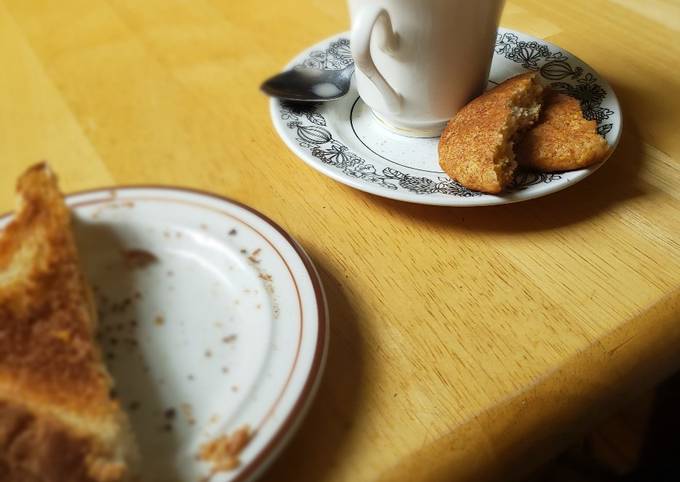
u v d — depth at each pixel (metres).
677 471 0.38
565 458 0.40
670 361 0.23
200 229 0.25
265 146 0.31
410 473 0.20
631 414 0.41
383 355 0.23
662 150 0.30
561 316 0.23
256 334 0.22
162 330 0.23
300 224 0.27
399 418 0.21
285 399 0.20
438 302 0.24
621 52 0.36
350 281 0.25
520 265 0.25
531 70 0.33
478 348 0.23
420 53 0.29
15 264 0.23
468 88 0.30
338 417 0.21
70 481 0.18
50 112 0.34
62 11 0.42
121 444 0.19
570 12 0.40
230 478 0.19
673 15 0.39
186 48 0.38
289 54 0.38
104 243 0.25
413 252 0.26
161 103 0.34
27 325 0.21
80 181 0.30
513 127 0.28
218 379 0.21
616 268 0.25
